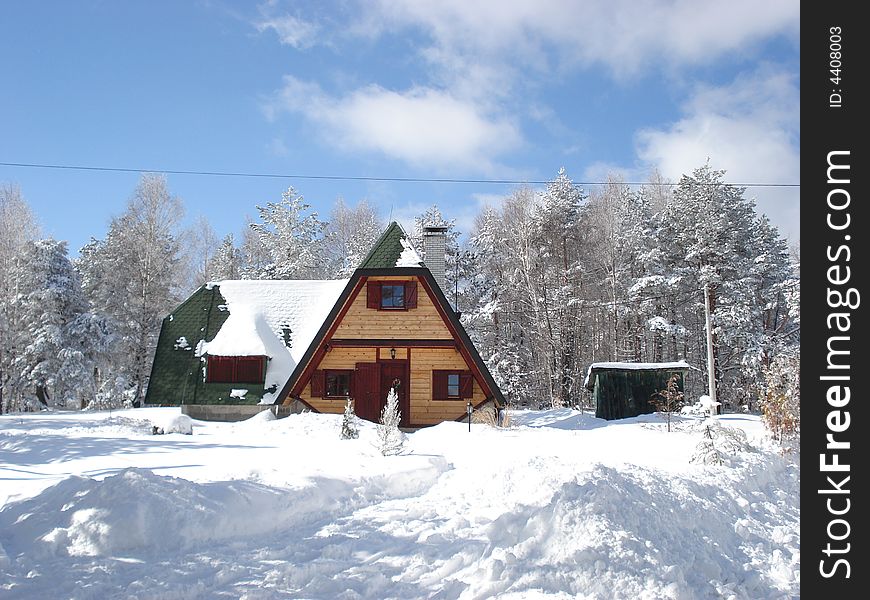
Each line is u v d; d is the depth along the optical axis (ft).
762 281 138.00
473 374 83.97
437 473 38.34
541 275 139.33
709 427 44.21
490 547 23.54
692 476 36.22
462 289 160.66
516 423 80.12
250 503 27.20
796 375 50.80
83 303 144.66
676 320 146.92
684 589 22.04
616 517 25.99
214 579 20.92
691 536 27.66
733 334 126.62
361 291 85.87
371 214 201.87
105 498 24.86
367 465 37.17
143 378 131.34
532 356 148.66
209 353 86.43
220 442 53.16
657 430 63.98
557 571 21.59
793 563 27.20
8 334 137.59
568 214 142.41
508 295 150.82
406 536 26.09
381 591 20.52
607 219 140.26
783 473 41.42
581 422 81.82
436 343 83.51
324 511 29.50
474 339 146.41
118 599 19.08
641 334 145.18
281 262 165.68
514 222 147.33
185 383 87.92
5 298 138.31
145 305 132.46
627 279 146.30
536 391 147.74
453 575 21.99
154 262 135.44
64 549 22.95
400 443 42.14
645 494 29.76
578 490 27.50
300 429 66.23
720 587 23.39
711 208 130.93
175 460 40.70
